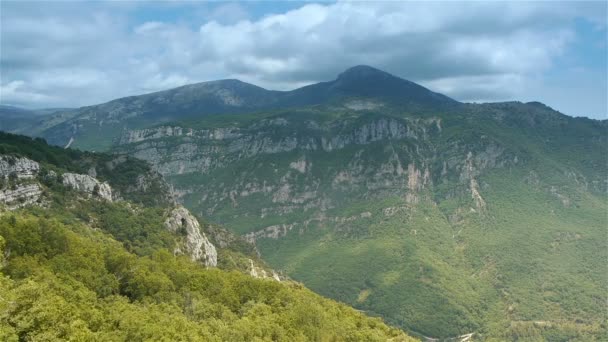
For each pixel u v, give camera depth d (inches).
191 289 7106.3
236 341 5757.9
